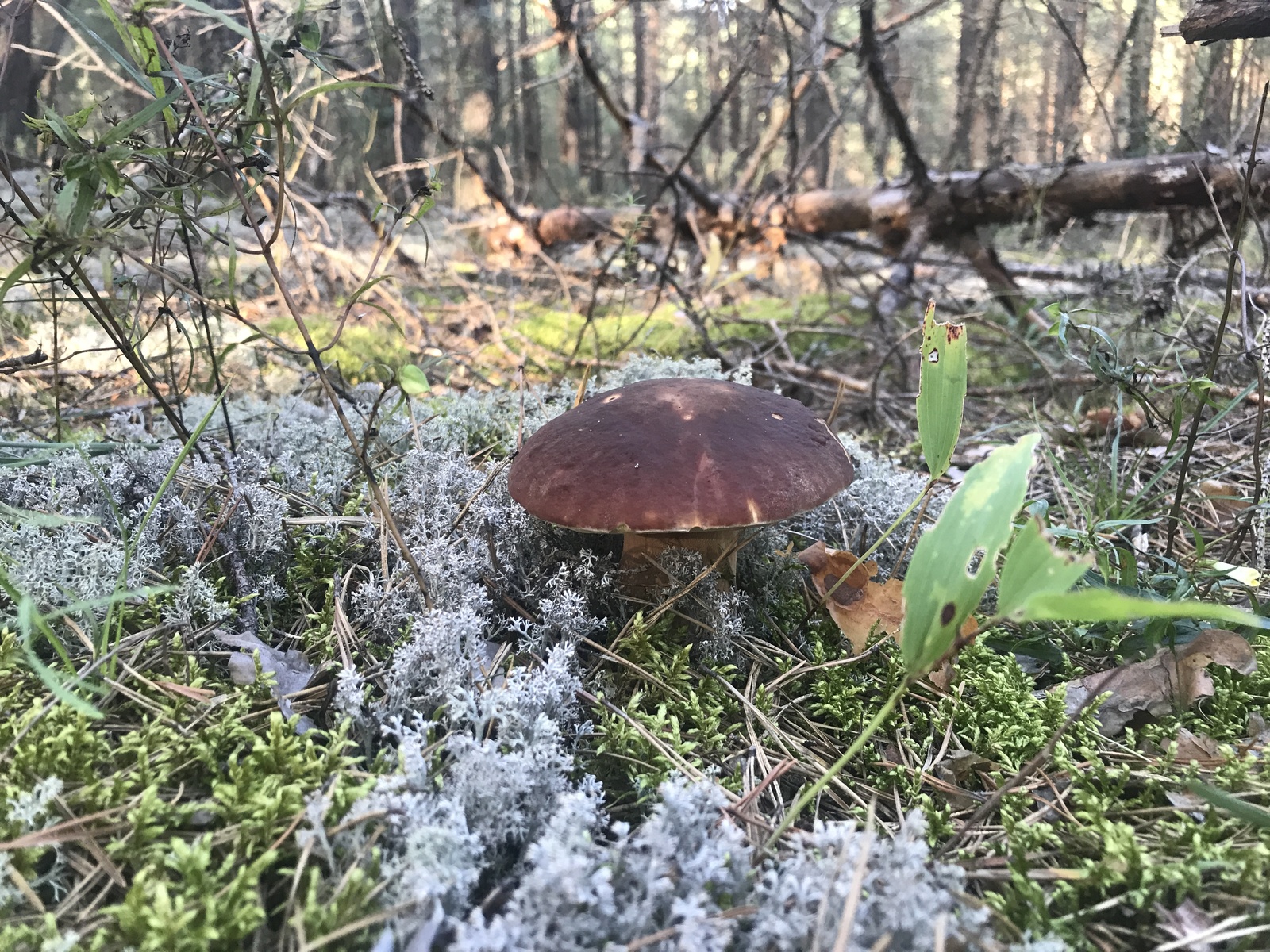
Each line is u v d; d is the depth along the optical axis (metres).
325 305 0.87
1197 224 0.80
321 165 1.17
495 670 0.32
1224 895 0.24
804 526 0.43
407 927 0.22
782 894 0.22
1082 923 0.24
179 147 0.32
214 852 0.24
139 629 0.32
